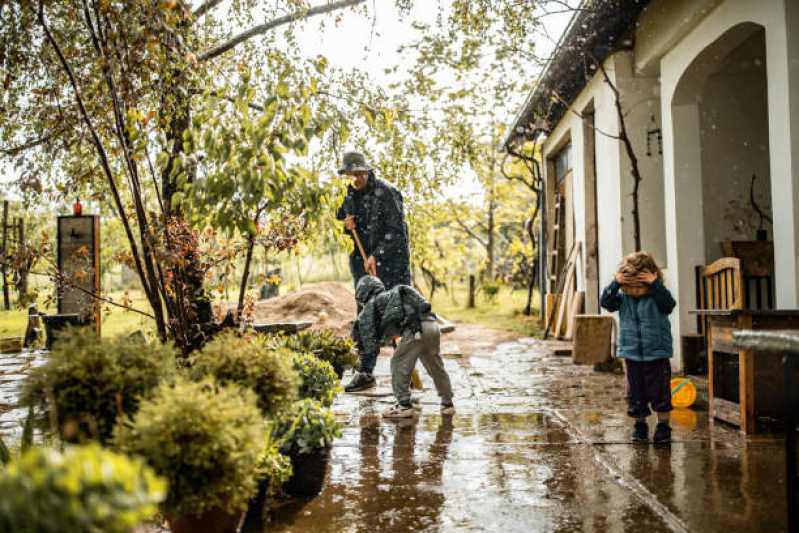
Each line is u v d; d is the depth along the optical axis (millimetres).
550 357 9195
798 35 4973
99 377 2469
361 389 6562
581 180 10641
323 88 6211
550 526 2939
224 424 2277
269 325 6383
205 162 3969
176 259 4191
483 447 4332
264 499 3055
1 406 5746
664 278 7816
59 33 5160
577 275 10992
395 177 7590
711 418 5070
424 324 5488
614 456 4066
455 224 22047
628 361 4500
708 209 7676
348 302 12609
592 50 8461
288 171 3781
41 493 1333
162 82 4730
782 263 5043
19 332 13055
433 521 3020
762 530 2846
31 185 5055
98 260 9164
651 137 8484
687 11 6520
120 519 1381
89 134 5070
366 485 3568
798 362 2594
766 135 7672
